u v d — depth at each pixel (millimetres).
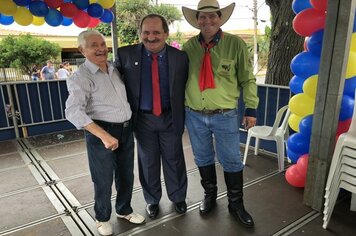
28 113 4656
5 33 15484
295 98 2686
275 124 3109
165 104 2123
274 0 4016
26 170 3428
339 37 2066
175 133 2211
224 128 2145
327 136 2266
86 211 2539
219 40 2045
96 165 1969
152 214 2395
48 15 3588
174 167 2354
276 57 4148
